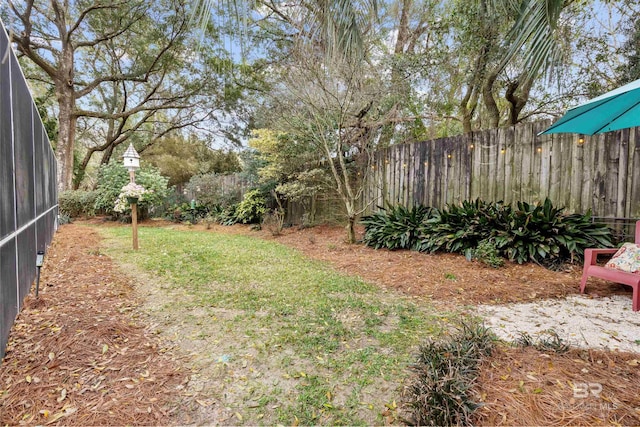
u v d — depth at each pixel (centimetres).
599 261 411
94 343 222
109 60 1389
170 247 594
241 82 1216
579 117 314
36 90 1454
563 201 455
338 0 223
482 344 192
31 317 258
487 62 541
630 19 518
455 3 556
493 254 420
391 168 696
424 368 164
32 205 358
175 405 166
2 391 169
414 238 534
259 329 256
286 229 849
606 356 187
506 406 143
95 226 976
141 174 1088
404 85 645
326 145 604
